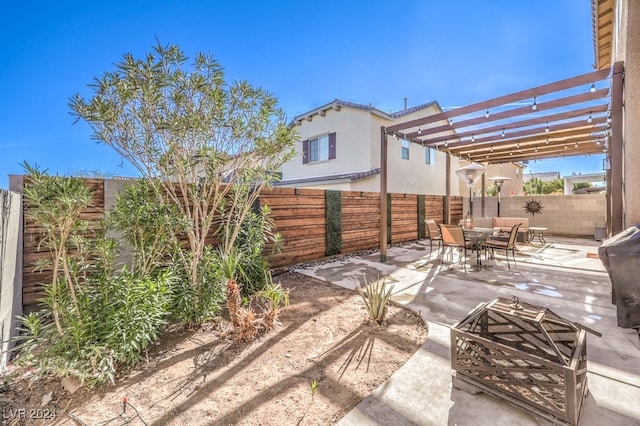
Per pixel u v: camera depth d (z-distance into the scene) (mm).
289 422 2086
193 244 3855
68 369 2373
